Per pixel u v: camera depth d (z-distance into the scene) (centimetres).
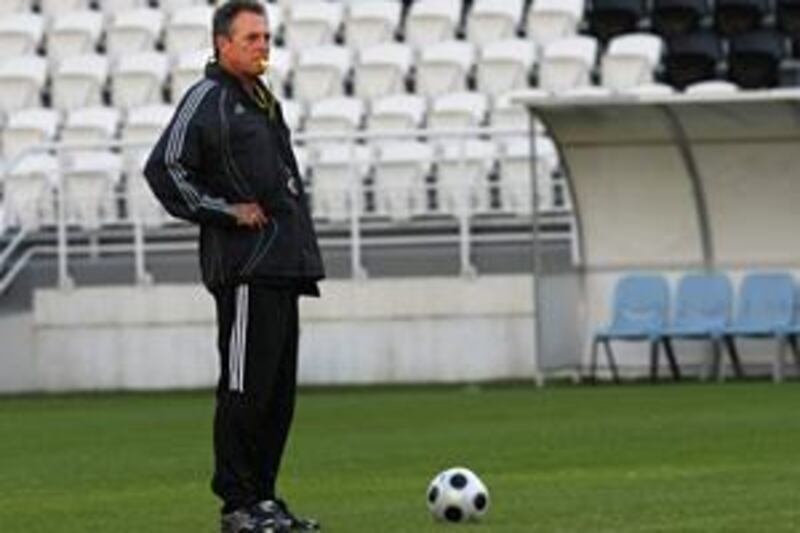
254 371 2020
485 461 2953
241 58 2038
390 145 5681
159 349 5288
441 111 5950
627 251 5050
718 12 6538
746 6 6525
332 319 5247
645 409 3962
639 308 5009
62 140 6012
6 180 5375
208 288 2050
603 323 5072
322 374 5256
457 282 5209
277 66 6309
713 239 5028
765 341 5034
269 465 2062
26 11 6812
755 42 6488
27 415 4381
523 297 5194
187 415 4234
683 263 5038
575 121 4856
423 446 3259
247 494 2033
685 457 2920
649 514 2181
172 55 6388
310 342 5256
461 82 6200
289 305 2041
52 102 6344
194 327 5278
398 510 2294
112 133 6059
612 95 4706
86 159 5797
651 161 4956
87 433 3806
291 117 6022
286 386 2056
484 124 5978
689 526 2059
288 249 2022
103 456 3266
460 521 2120
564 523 2106
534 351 5188
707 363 5044
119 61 6353
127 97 6259
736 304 5016
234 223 2008
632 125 4859
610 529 2045
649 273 5044
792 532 1998
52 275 5362
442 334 5225
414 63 6353
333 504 2392
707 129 4866
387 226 5356
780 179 4953
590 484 2552
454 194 5338
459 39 6619
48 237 5388
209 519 2275
